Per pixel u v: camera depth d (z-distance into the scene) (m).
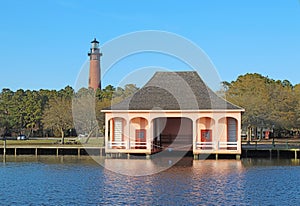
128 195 24.27
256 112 65.12
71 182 29.11
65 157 48.84
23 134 92.50
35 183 28.88
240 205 21.75
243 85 72.75
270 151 47.22
